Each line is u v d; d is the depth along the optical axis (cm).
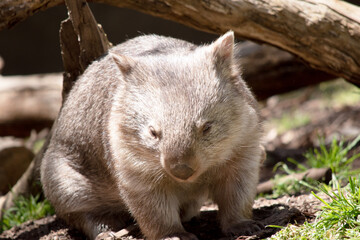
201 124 657
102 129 803
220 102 684
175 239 721
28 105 1673
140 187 734
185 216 855
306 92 2212
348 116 1692
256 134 743
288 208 783
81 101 864
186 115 653
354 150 1183
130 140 709
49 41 3322
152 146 679
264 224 724
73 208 882
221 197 769
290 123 1802
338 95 2062
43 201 1116
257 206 872
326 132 1571
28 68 3316
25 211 1077
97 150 829
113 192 844
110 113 762
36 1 928
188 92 670
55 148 927
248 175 745
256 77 1440
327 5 955
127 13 3192
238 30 972
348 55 960
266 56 1412
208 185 791
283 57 1390
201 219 846
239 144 723
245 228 726
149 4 963
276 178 1050
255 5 949
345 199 684
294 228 673
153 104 677
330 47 962
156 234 750
